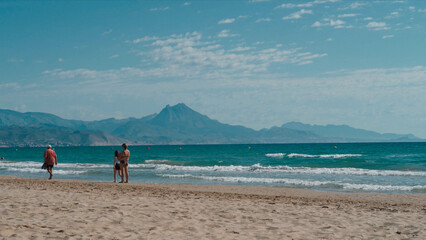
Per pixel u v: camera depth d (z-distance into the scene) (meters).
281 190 17.08
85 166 37.62
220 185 19.06
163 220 7.65
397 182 21.58
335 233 6.95
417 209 10.74
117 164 19.75
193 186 18.34
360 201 13.01
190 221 7.66
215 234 6.53
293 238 6.43
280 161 45.31
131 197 11.68
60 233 6.07
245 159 51.53
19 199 10.32
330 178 24.08
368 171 28.30
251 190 16.95
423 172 26.84
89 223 7.02
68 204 9.46
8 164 43.88
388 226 7.76
